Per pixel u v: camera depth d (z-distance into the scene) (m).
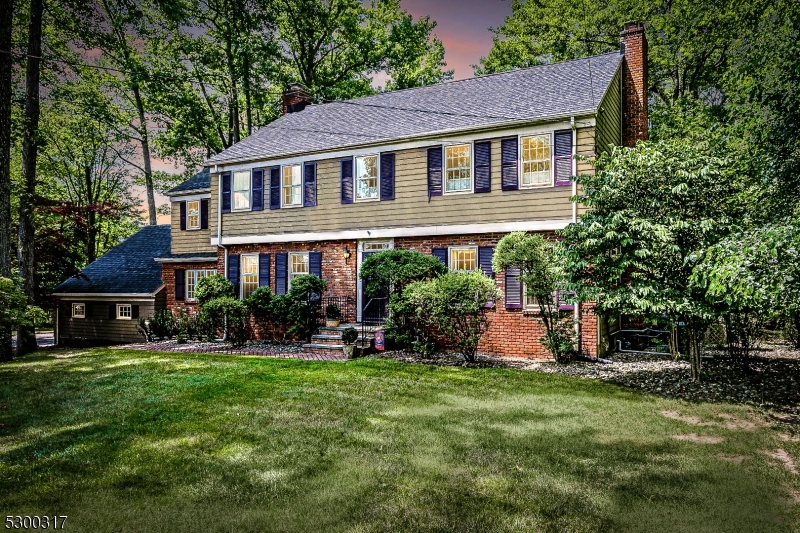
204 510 4.09
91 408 7.45
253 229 16.16
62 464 5.14
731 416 6.68
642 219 7.99
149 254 22.12
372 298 14.10
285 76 27.42
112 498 4.33
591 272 9.12
